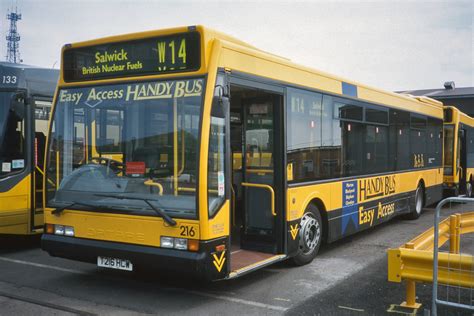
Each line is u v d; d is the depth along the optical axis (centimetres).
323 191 752
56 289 603
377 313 519
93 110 579
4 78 794
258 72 604
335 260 764
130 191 539
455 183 1508
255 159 680
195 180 500
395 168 1053
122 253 532
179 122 520
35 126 827
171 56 537
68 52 607
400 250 486
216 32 550
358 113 883
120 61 570
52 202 593
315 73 743
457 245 674
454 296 582
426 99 1316
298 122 691
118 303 550
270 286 618
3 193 780
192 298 569
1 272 687
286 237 655
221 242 516
